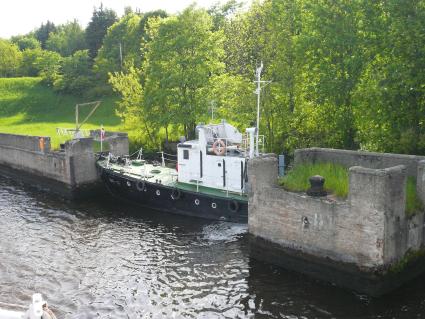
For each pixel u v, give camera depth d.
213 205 22.80
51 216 25.61
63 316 14.80
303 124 28.91
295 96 29.47
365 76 24.38
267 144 31.23
